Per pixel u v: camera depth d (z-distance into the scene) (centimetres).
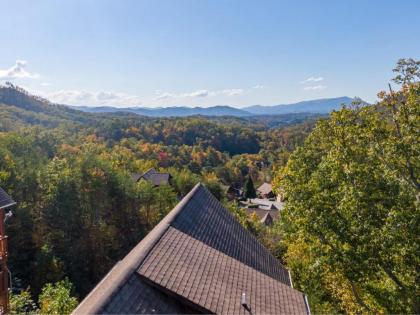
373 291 1778
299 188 2084
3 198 2128
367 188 1689
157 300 1118
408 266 1606
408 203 1630
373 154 1819
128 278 1098
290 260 3064
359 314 2355
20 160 4709
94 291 1316
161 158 11700
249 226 4666
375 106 2012
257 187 12988
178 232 1552
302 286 2884
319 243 1948
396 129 1941
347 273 1778
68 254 3991
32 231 3934
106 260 4478
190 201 1950
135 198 5353
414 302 1592
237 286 1370
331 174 1950
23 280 3512
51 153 7475
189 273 1287
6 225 3678
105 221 4934
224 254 1619
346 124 2172
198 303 1142
